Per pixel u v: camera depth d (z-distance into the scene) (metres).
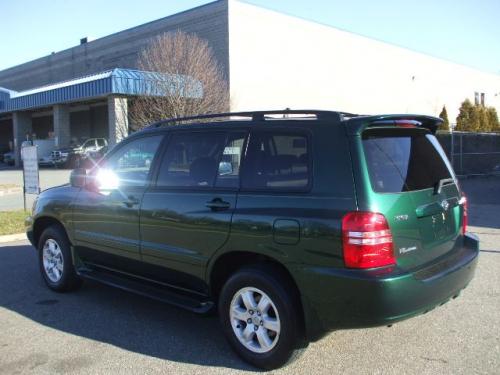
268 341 3.88
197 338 4.57
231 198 4.11
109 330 4.78
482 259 7.35
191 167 4.55
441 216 4.10
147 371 3.92
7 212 11.82
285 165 3.92
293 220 3.69
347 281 3.45
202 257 4.27
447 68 54.34
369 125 3.77
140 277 5.03
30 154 11.69
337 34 37.88
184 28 32.31
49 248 6.05
